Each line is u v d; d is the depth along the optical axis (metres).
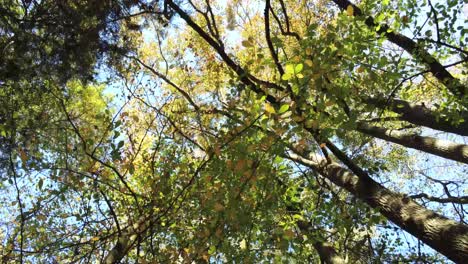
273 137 4.13
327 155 7.61
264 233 4.86
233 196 4.39
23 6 6.96
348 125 4.30
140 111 7.72
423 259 6.35
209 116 7.34
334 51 4.19
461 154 7.20
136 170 6.34
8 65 6.57
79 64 7.18
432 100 9.66
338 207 5.59
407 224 5.77
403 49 7.80
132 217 5.81
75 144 5.98
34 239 5.62
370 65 4.81
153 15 8.21
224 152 4.59
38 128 6.56
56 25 6.86
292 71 3.88
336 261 5.78
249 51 9.41
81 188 5.08
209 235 4.51
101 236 5.20
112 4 7.11
